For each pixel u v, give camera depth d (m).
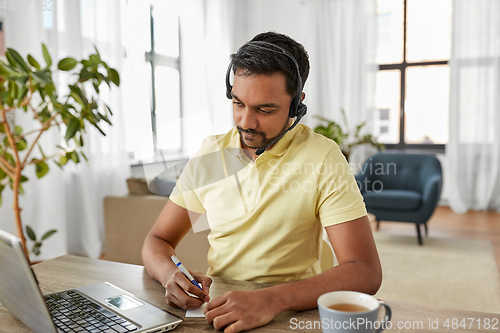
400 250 3.13
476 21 4.47
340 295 0.58
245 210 0.94
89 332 0.64
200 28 4.02
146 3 3.29
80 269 0.98
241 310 0.68
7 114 2.46
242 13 5.50
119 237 2.28
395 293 2.29
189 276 0.82
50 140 2.79
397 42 4.98
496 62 4.45
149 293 0.83
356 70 4.93
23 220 2.71
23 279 0.58
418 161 3.64
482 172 4.62
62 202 2.88
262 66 0.78
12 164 2.04
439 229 3.80
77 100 1.84
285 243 0.93
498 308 2.07
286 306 0.71
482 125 4.58
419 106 4.96
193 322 0.70
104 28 3.26
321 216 0.89
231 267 0.98
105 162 3.29
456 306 2.10
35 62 1.77
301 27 5.21
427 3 4.82
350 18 4.91
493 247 3.20
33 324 0.63
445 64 4.80
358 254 0.82
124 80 3.34
